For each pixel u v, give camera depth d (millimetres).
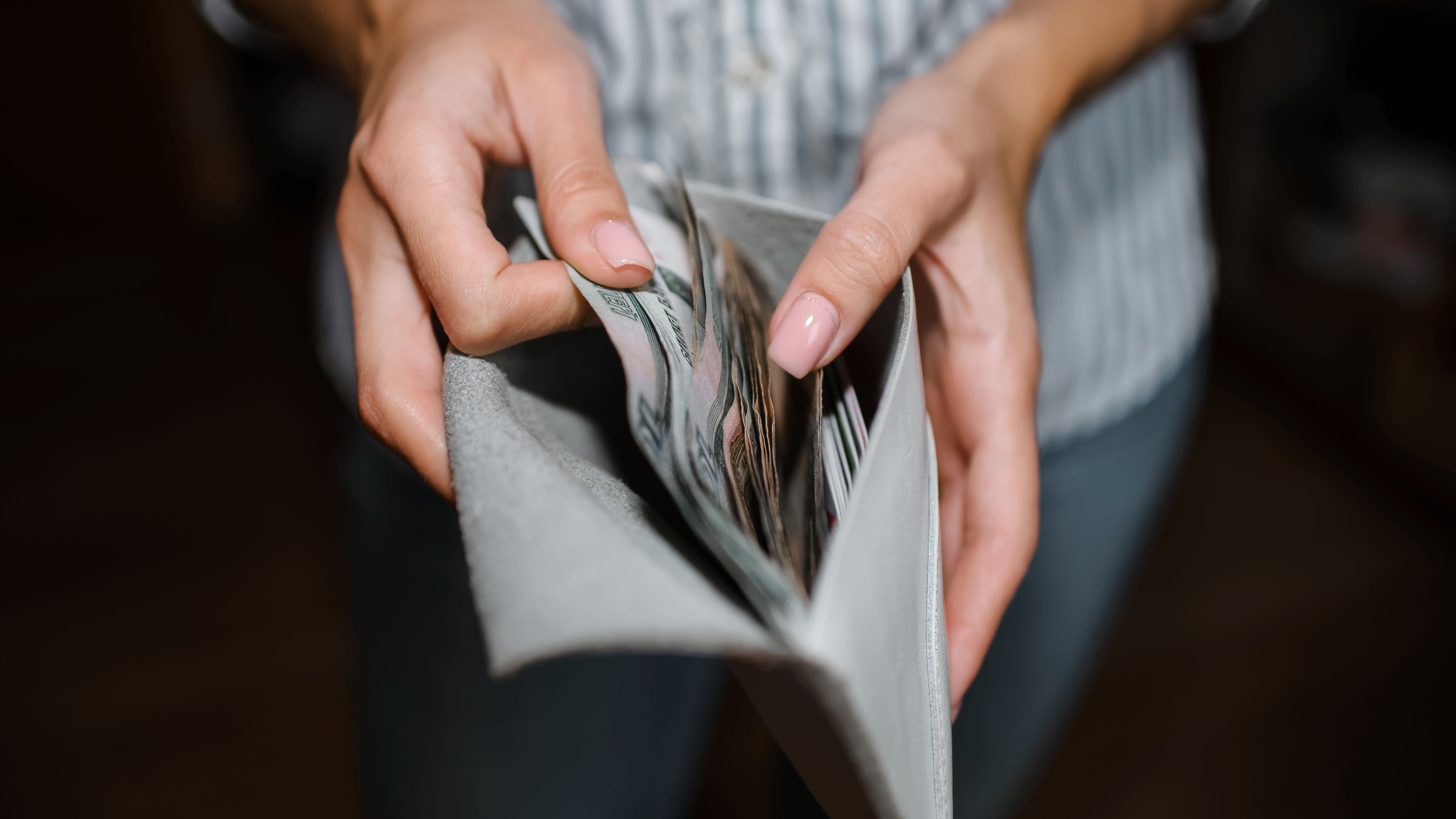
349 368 596
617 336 286
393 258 372
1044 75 469
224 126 2135
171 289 1985
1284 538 1427
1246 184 1613
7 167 2053
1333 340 1545
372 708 642
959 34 532
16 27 1913
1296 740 1174
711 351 310
